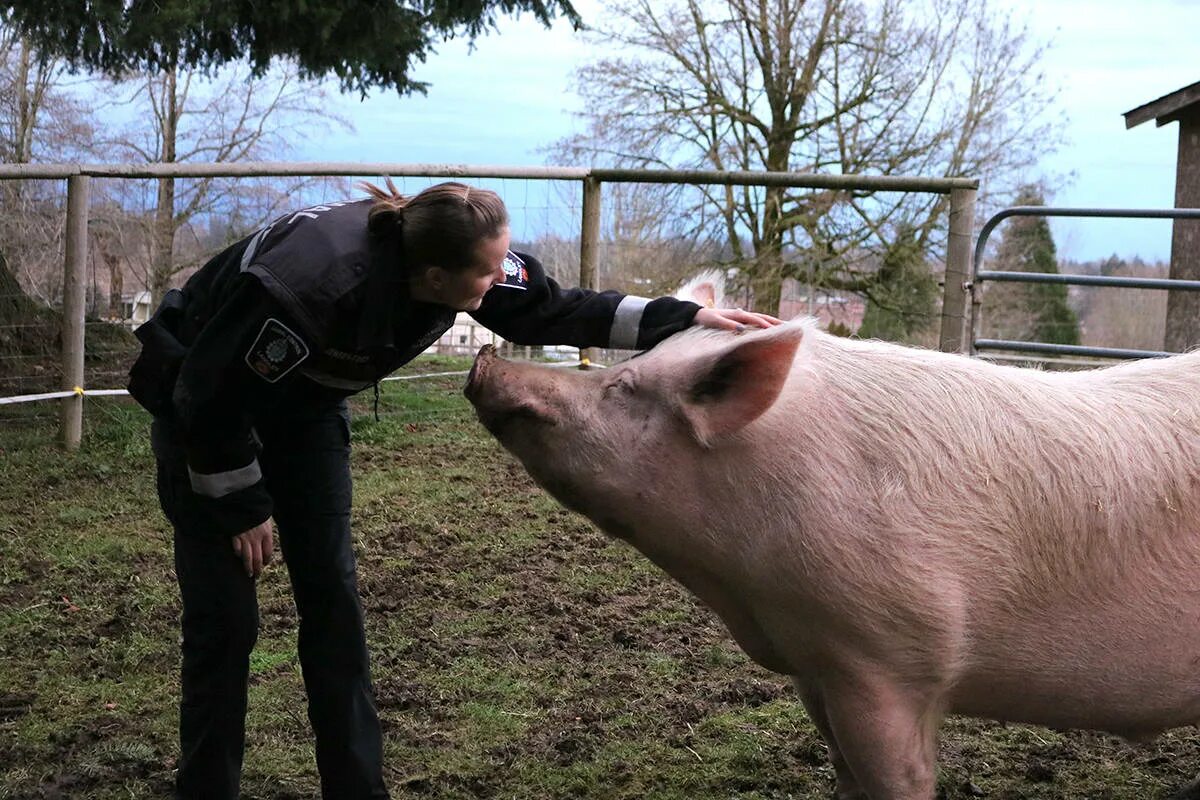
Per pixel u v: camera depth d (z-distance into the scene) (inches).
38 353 366.3
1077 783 147.9
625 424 118.6
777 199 631.8
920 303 604.1
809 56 665.0
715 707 167.6
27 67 546.9
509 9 407.8
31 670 176.6
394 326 109.3
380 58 397.7
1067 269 650.8
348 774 126.1
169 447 116.4
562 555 235.1
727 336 121.6
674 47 669.3
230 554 118.1
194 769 121.6
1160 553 115.3
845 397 117.6
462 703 167.9
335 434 123.7
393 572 225.1
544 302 124.8
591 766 150.0
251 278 102.0
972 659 118.1
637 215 514.3
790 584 115.6
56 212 420.8
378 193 108.6
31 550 232.5
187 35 369.4
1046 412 118.4
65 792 140.6
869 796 120.5
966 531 113.7
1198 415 119.2
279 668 178.2
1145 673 118.0
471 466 310.0
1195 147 419.2
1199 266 414.3
